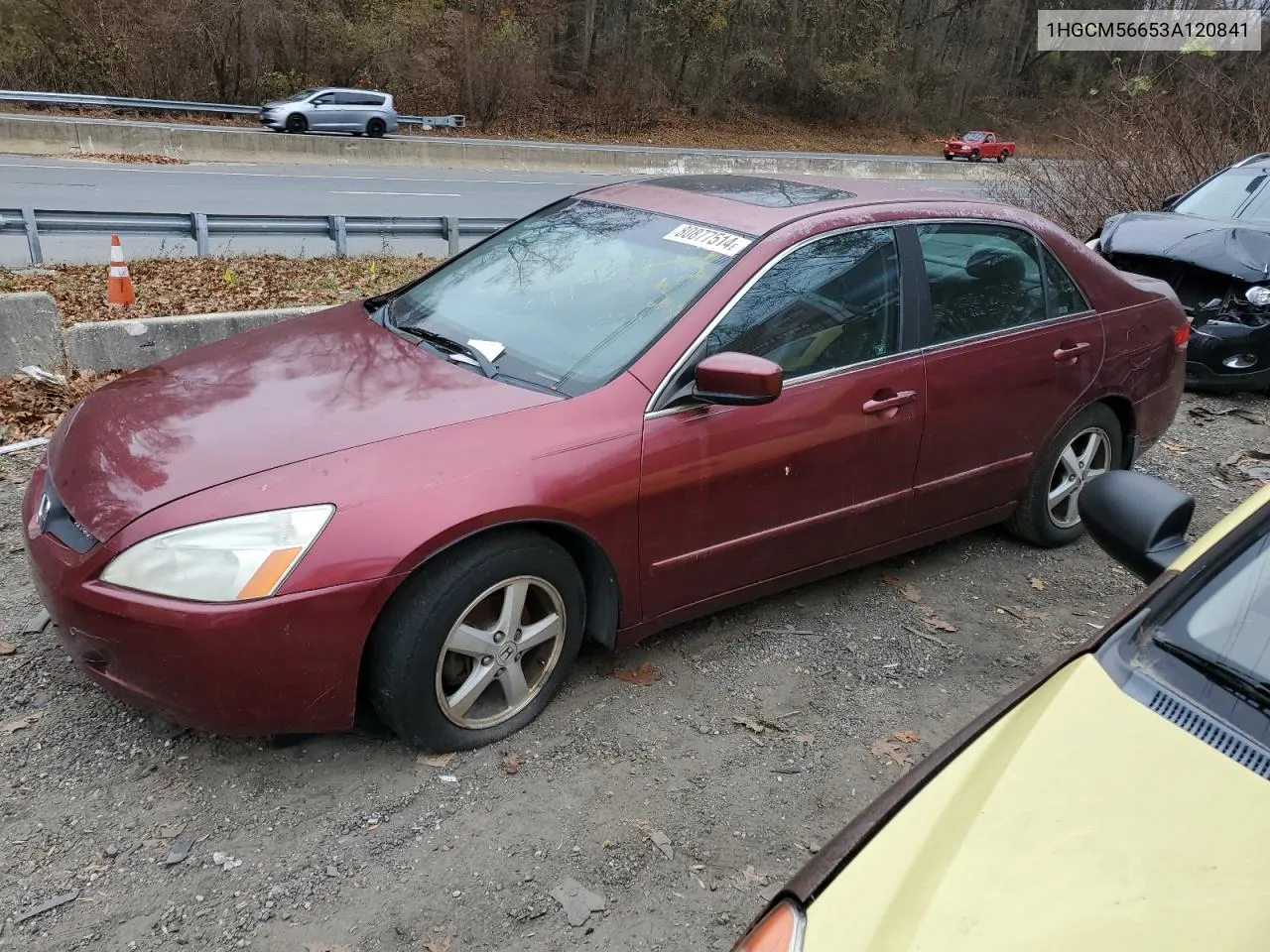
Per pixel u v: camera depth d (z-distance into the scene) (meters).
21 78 28.98
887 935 1.52
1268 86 11.38
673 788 2.96
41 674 3.29
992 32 55.28
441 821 2.76
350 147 26.67
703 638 3.78
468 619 2.92
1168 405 4.85
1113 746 1.76
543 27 39.50
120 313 8.44
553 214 4.19
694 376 3.21
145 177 19.47
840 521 3.71
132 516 2.63
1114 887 1.52
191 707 2.64
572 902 2.52
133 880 2.51
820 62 49.75
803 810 2.92
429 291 3.96
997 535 4.87
